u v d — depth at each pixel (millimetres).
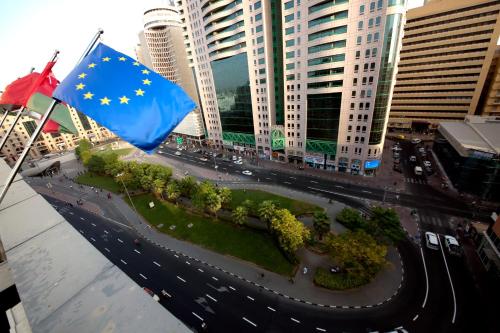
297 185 77000
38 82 14508
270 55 83188
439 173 75250
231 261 49125
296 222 47156
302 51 72750
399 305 38031
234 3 80500
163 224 63688
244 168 94812
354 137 74938
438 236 51031
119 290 8328
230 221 60375
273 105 91562
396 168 79625
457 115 100000
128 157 125375
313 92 75812
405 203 62688
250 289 42594
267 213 52312
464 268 43438
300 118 82812
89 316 7469
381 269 43938
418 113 109125
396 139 108250
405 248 48500
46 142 145125
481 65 89688
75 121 154250
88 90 12961
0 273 10352
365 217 57344
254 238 54031
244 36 83938
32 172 109875
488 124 74688
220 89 102312
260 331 36000
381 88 65500
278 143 90938
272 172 88438
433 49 96375
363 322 36094
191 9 95750
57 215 12891
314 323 36406
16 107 18609
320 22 66438
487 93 96438
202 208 61719
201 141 127938
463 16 87812
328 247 44531
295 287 42125
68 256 9953
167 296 42625
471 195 62594
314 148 84438
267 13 76875
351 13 61750
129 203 76750
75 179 101875
